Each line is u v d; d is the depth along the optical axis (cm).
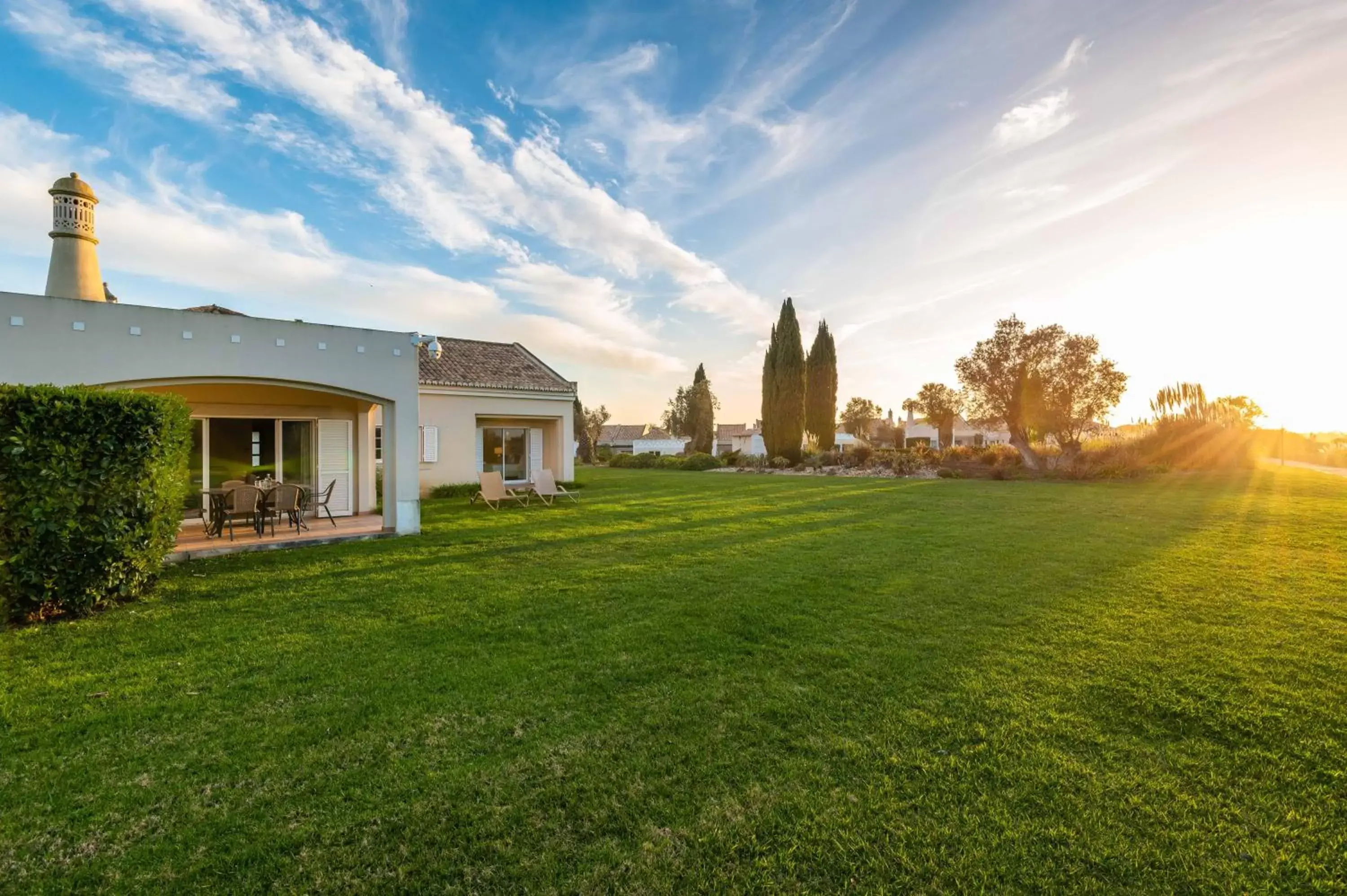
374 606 590
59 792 274
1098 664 426
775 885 214
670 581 686
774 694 380
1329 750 306
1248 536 947
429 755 308
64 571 545
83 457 557
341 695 384
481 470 1830
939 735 324
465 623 535
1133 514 1217
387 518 1020
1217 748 309
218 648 472
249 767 297
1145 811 255
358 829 247
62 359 755
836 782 280
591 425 5141
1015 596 607
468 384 1720
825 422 3625
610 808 261
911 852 230
